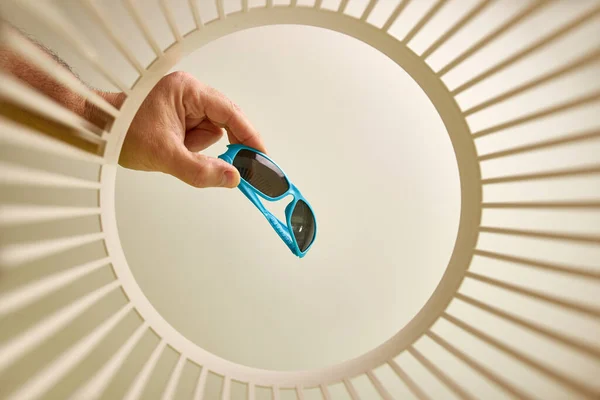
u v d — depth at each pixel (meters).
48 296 0.46
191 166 0.50
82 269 0.36
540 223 0.48
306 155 0.76
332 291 0.75
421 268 0.76
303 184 0.76
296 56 0.73
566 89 0.42
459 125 0.42
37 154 0.44
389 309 0.75
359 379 0.63
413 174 0.77
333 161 0.77
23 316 0.42
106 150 0.37
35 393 0.27
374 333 0.74
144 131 0.50
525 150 0.36
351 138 0.76
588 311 0.32
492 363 0.52
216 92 0.59
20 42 0.18
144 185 0.71
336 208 0.77
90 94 0.29
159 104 0.52
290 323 0.74
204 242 0.73
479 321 0.53
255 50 0.72
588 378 0.37
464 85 0.40
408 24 0.48
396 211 0.77
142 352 0.54
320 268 0.76
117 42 0.29
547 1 0.31
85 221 0.53
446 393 0.57
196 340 0.70
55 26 0.21
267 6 0.39
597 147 0.42
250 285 0.74
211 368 0.48
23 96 0.20
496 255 0.40
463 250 0.44
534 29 0.43
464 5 0.45
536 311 0.48
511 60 0.35
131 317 0.53
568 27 0.30
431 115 0.75
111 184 0.39
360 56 0.74
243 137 0.63
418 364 0.60
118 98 0.49
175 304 0.70
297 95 0.75
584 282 0.43
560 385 0.32
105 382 0.35
